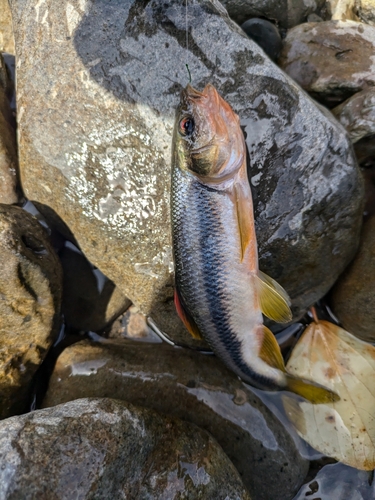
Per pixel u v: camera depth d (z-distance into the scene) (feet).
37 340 0.61
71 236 0.67
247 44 0.57
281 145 0.59
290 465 0.62
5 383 0.59
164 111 0.58
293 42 0.75
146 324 0.72
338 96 0.72
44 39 0.59
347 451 0.64
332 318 0.71
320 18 0.83
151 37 0.57
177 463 0.50
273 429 0.63
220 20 0.57
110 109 0.58
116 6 0.57
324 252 0.63
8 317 0.58
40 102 0.60
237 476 0.54
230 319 0.58
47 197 0.65
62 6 0.58
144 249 0.63
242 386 0.65
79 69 0.58
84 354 0.66
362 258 0.66
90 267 0.70
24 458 0.44
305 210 0.60
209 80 0.58
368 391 0.65
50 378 0.65
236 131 0.54
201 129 0.53
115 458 0.46
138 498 0.47
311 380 0.66
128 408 0.51
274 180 0.60
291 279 0.64
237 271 0.57
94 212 0.62
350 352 0.67
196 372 0.64
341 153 0.59
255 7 0.77
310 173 0.59
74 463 0.44
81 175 0.61
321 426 0.65
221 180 0.54
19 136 0.64
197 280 0.56
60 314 0.64
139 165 0.60
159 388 0.63
